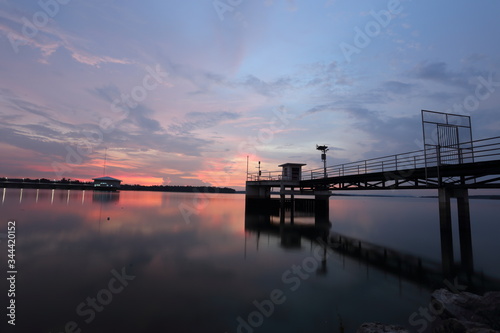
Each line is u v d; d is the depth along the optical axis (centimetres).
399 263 1423
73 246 1706
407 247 1862
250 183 4309
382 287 1060
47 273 1170
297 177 3875
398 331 649
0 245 1675
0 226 2328
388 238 2241
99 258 1441
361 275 1214
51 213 3325
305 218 3738
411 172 1831
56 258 1416
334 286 1073
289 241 2058
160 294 967
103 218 3105
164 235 2203
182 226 2750
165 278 1143
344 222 3444
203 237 2150
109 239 1964
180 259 1462
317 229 2733
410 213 5475
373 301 926
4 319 751
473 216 4781
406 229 2827
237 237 2188
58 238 1930
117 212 3800
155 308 852
